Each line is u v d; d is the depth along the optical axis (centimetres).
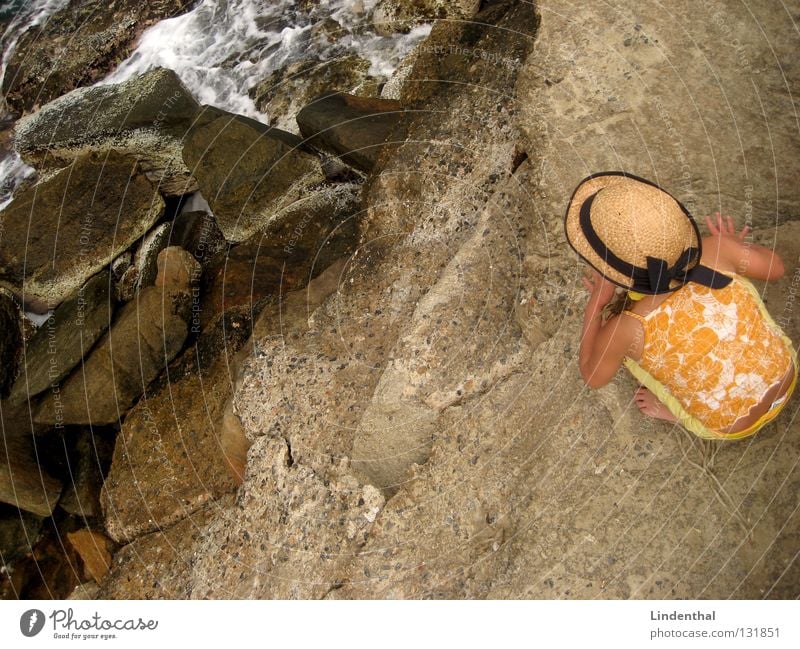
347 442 419
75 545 503
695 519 335
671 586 326
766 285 364
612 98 412
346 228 540
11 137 699
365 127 562
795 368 316
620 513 342
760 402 307
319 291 497
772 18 392
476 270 423
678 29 406
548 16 437
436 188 489
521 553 347
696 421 330
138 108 624
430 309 418
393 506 382
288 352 470
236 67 706
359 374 444
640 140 403
